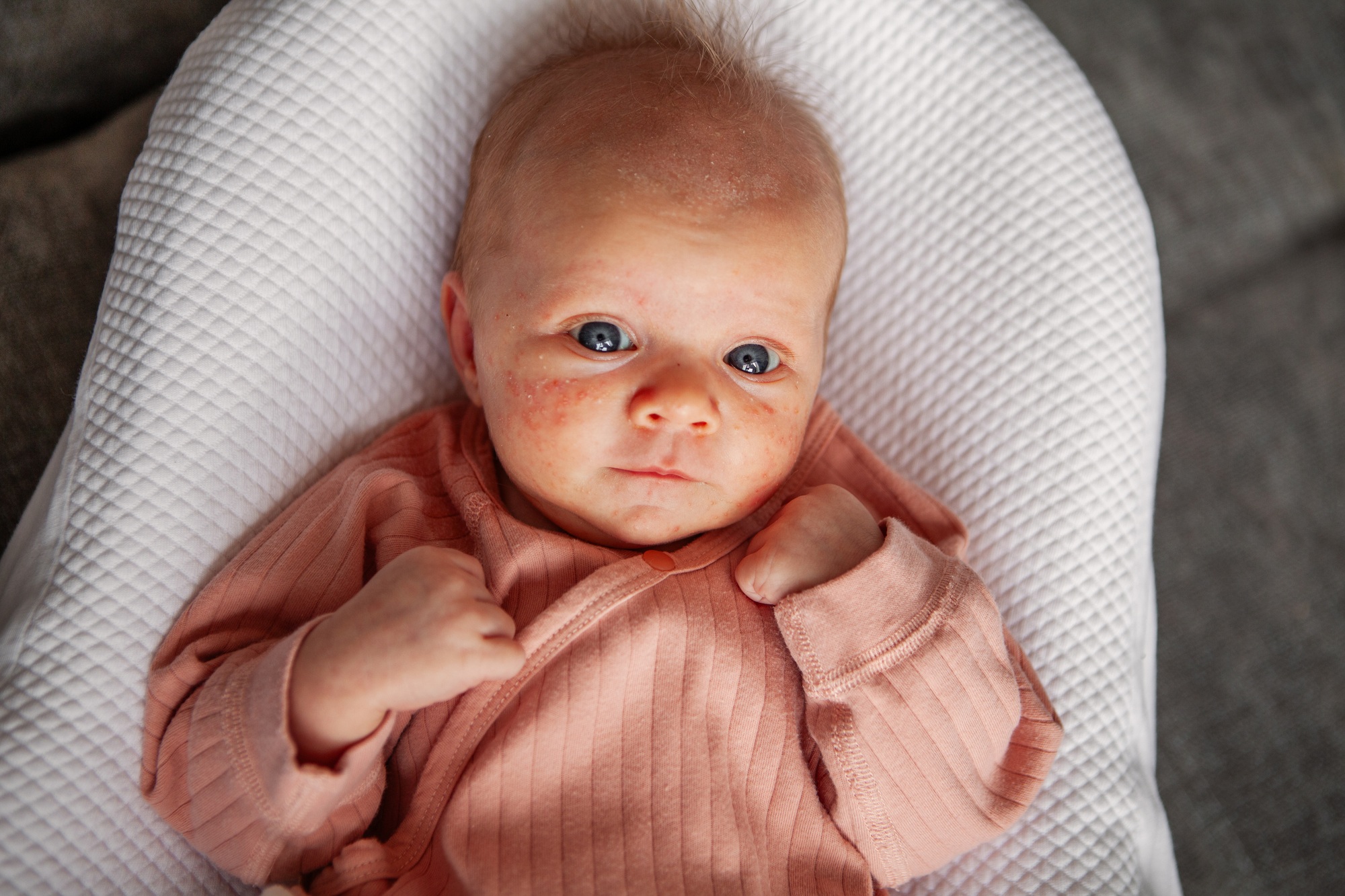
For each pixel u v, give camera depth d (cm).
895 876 94
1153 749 116
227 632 91
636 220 91
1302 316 178
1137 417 115
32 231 124
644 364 91
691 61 105
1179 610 163
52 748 86
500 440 95
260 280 103
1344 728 155
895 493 107
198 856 92
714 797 91
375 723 80
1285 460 171
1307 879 147
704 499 94
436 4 112
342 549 97
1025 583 110
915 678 89
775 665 95
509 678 87
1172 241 176
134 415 96
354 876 86
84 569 91
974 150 119
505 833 88
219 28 109
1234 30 183
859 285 124
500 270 97
